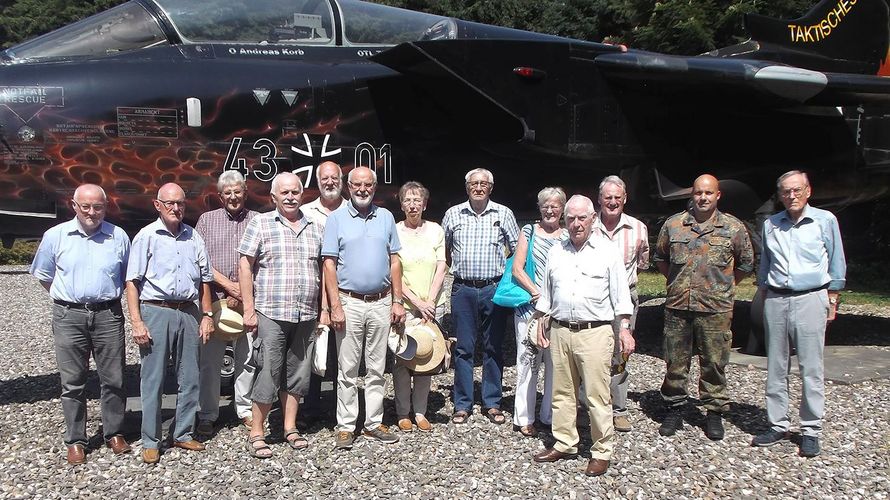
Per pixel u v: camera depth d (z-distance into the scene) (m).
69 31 5.66
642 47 17.12
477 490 4.04
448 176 6.72
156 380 4.43
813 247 4.62
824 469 4.38
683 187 7.79
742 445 4.80
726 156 8.05
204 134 5.60
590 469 4.27
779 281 4.71
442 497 3.94
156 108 5.45
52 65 5.36
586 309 4.23
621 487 4.09
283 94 5.87
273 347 4.52
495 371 5.27
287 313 4.50
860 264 16.11
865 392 6.09
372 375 4.75
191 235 4.60
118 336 4.52
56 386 6.25
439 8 21.27
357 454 4.57
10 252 18.81
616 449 4.68
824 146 8.57
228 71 5.75
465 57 5.98
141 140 5.41
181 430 4.59
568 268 4.30
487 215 5.24
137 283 4.49
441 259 5.18
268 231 4.52
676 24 15.68
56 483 4.08
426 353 4.82
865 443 4.82
